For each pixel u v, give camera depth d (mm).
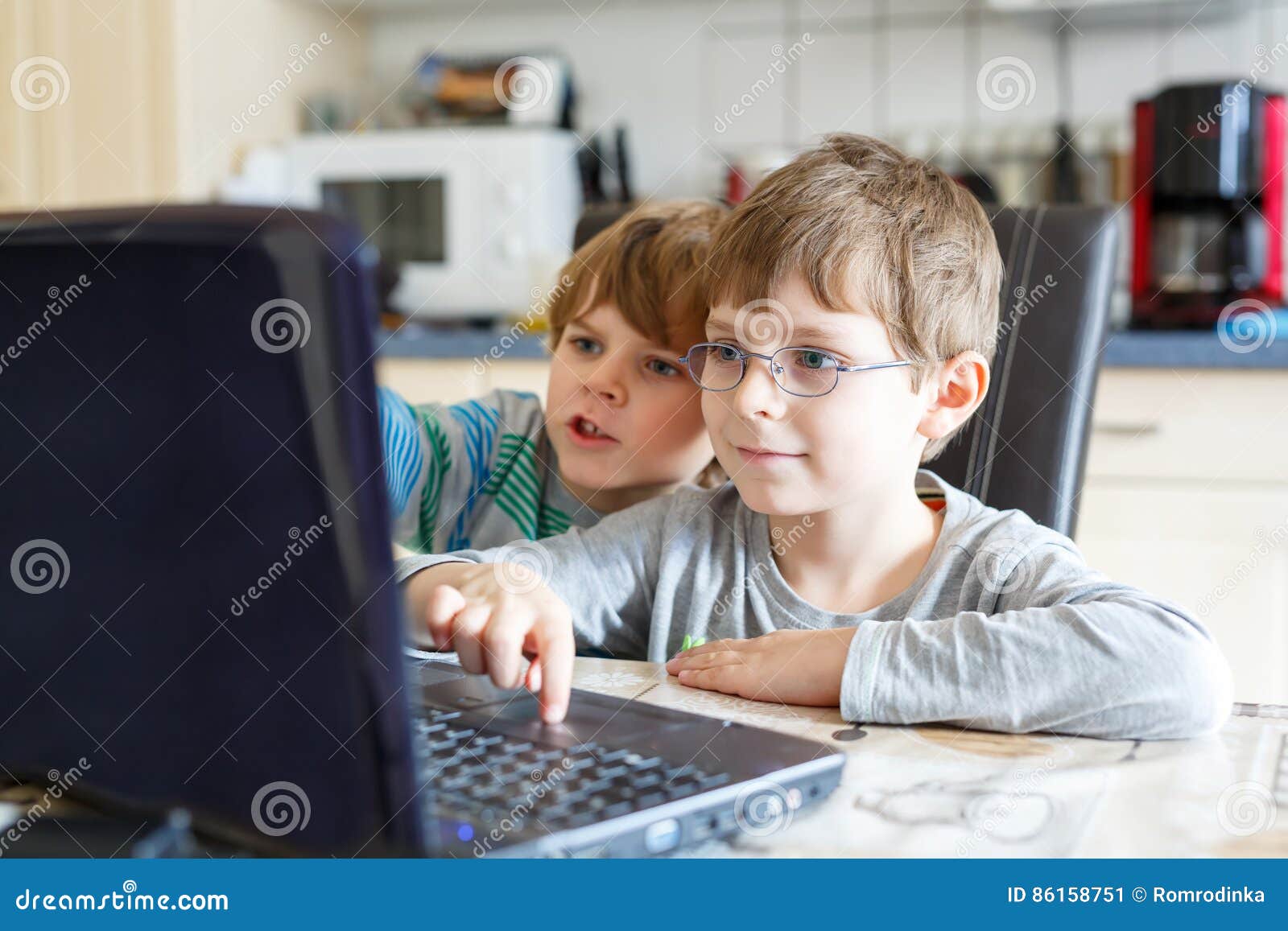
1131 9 2598
